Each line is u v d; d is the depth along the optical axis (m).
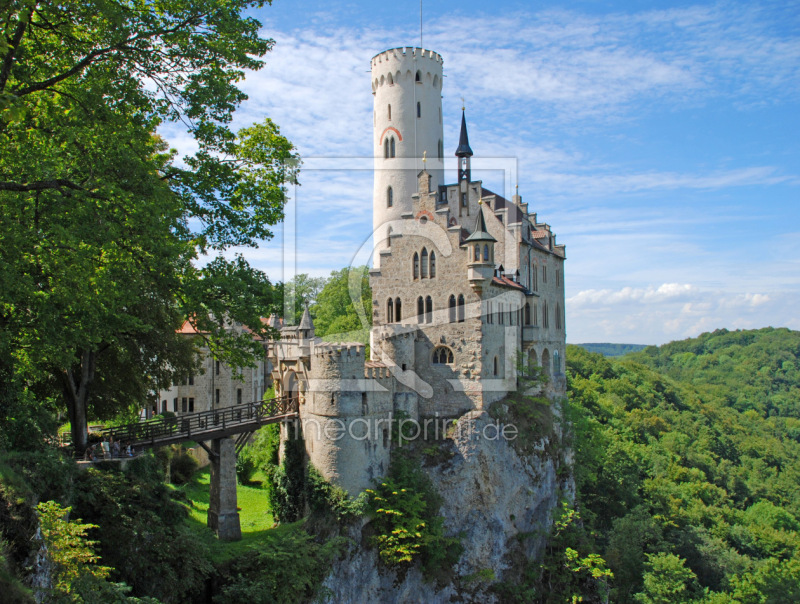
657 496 94.06
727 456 144.38
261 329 35.06
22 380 32.59
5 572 19.44
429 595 50.81
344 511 47.53
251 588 39.16
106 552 32.72
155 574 34.09
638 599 66.12
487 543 54.53
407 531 48.22
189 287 32.66
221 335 34.91
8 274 21.98
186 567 35.88
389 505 49.44
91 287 26.17
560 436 73.69
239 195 38.88
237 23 30.45
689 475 111.31
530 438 61.50
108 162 26.02
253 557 41.66
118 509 33.59
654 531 77.69
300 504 51.06
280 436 55.75
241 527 51.09
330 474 48.50
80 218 24.80
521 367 65.38
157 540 34.81
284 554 41.78
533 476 60.78
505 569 55.72
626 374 186.00
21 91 24.23
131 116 29.81
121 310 35.59
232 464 47.16
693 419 160.50
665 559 67.62
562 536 63.03
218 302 34.09
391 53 69.75
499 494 56.34
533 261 71.88
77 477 33.47
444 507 53.12
